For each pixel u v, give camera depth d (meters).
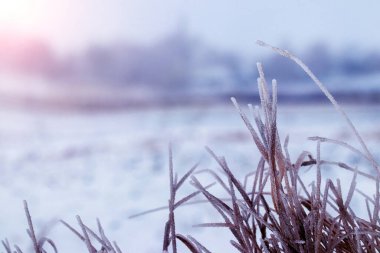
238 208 0.95
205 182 7.62
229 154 13.62
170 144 0.93
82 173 12.07
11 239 6.22
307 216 0.92
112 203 8.54
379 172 0.87
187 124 27.45
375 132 16.31
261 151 0.94
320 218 0.89
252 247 0.98
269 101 0.92
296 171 0.97
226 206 0.96
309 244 0.90
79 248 5.22
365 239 0.97
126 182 10.46
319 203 1.01
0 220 7.57
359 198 4.29
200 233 4.65
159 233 5.95
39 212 8.16
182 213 6.12
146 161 13.48
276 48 0.85
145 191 9.36
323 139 0.91
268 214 0.96
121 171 12.07
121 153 15.42
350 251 1.02
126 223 6.56
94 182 10.80
